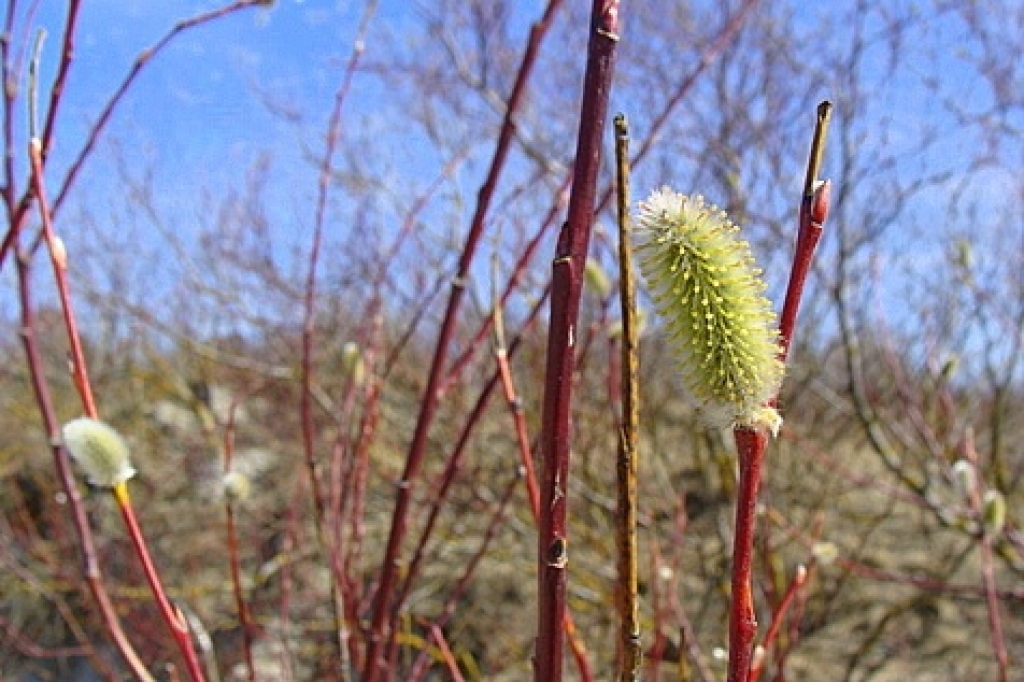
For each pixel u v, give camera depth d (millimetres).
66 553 7785
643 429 6715
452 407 6496
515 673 6754
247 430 9070
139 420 9820
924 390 6406
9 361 10867
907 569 6660
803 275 976
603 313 2561
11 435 9203
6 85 1858
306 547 7059
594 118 1007
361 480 2682
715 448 6828
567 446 1046
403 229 4094
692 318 934
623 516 1038
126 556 7594
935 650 6332
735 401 945
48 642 7227
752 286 947
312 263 2617
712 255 934
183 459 8875
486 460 7570
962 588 5039
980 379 7109
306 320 2645
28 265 1889
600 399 5980
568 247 1016
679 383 972
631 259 996
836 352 8102
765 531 3002
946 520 5562
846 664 6227
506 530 7211
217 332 10203
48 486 8273
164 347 10586
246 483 2287
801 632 6098
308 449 2645
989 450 7141
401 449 7125
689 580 6160
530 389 6617
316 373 8203
